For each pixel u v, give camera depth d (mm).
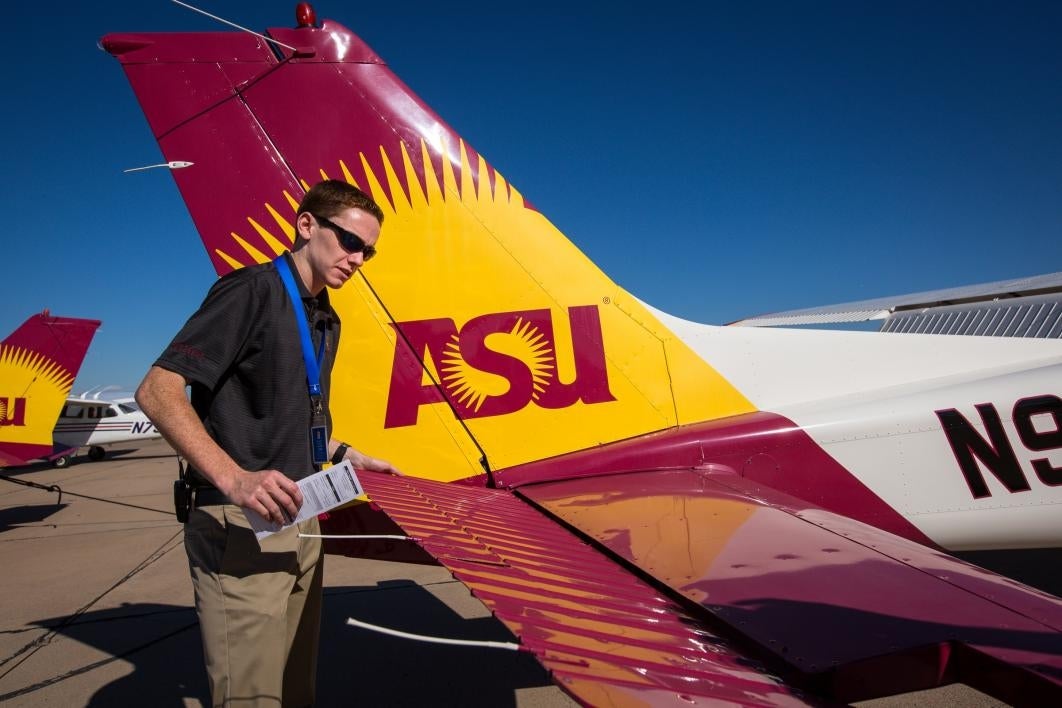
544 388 2555
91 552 5613
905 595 1387
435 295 2545
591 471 2414
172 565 5062
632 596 1352
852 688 1121
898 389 2643
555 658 922
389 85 2609
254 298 1487
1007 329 3898
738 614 1294
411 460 2469
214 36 2514
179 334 1417
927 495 2438
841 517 1917
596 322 2619
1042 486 2447
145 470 14016
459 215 2590
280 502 1288
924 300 4961
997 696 1146
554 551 1571
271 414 1520
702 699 922
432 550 1363
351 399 2473
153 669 3047
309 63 2559
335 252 1587
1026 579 3922
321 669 3004
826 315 5527
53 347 11492
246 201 2492
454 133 2623
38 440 11344
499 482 2430
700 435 2488
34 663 3133
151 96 2475
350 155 2555
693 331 2715
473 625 3533
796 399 2660
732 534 1761
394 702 2676
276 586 1522
